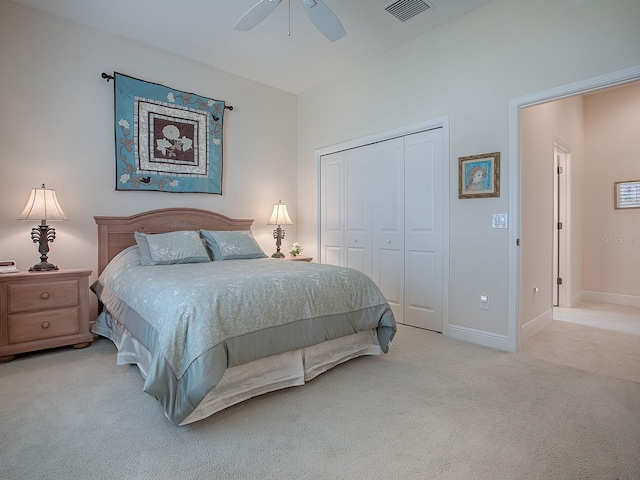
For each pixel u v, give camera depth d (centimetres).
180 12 302
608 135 468
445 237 324
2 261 289
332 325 233
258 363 204
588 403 198
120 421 179
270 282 217
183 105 382
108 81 338
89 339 292
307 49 366
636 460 148
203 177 400
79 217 324
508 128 282
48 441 161
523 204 315
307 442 163
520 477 139
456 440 164
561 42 254
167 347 170
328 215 454
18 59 294
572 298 452
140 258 310
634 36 225
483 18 296
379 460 150
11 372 240
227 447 159
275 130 470
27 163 299
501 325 289
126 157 346
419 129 345
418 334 331
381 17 310
